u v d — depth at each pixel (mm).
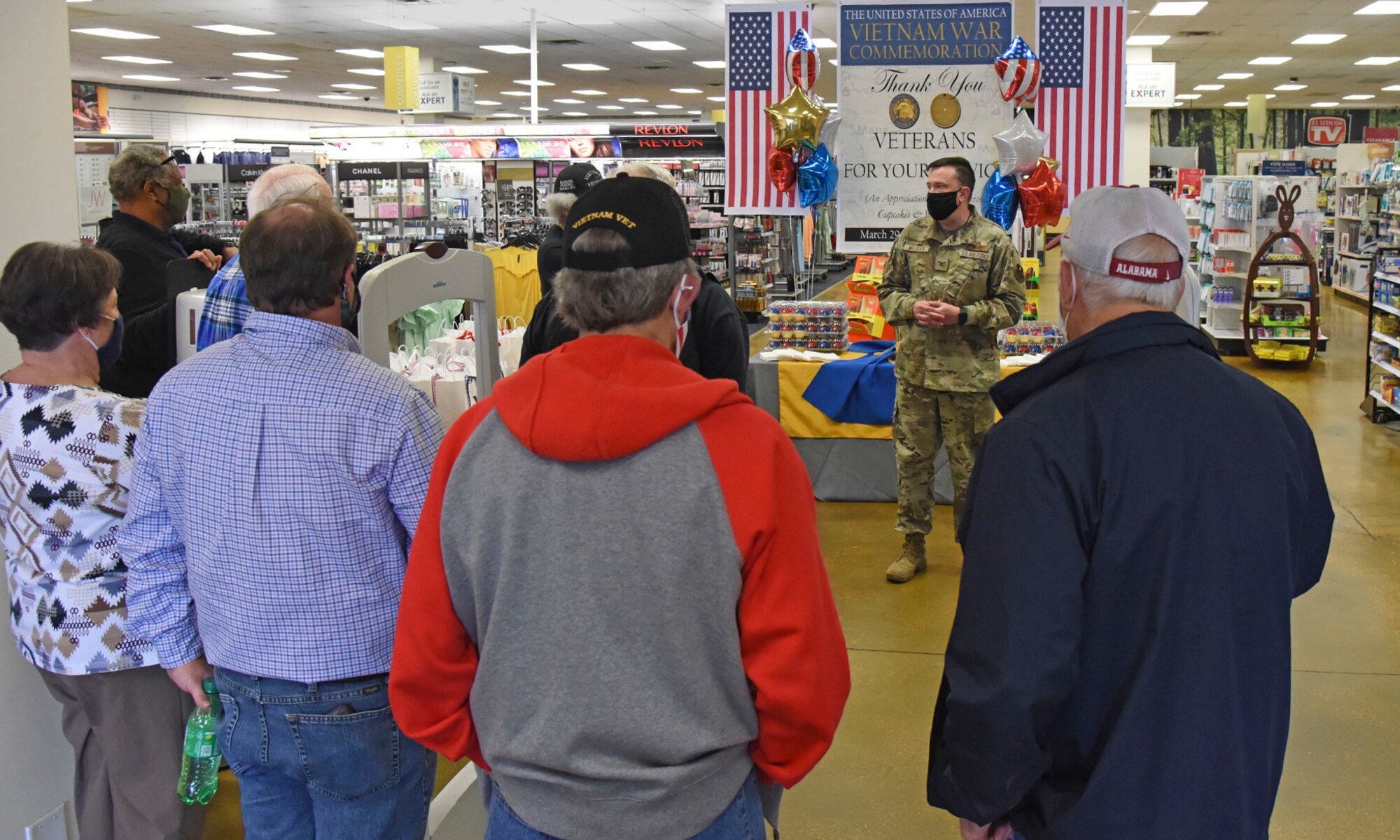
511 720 1240
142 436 1736
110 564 2010
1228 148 32062
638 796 1211
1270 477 1322
